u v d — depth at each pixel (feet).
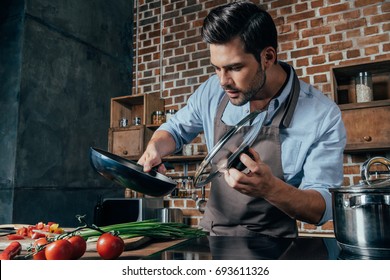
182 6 11.71
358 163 8.56
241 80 3.42
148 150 4.41
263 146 4.46
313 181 4.14
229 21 3.21
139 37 12.56
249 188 3.32
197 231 4.19
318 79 9.31
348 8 9.21
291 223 4.47
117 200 9.68
